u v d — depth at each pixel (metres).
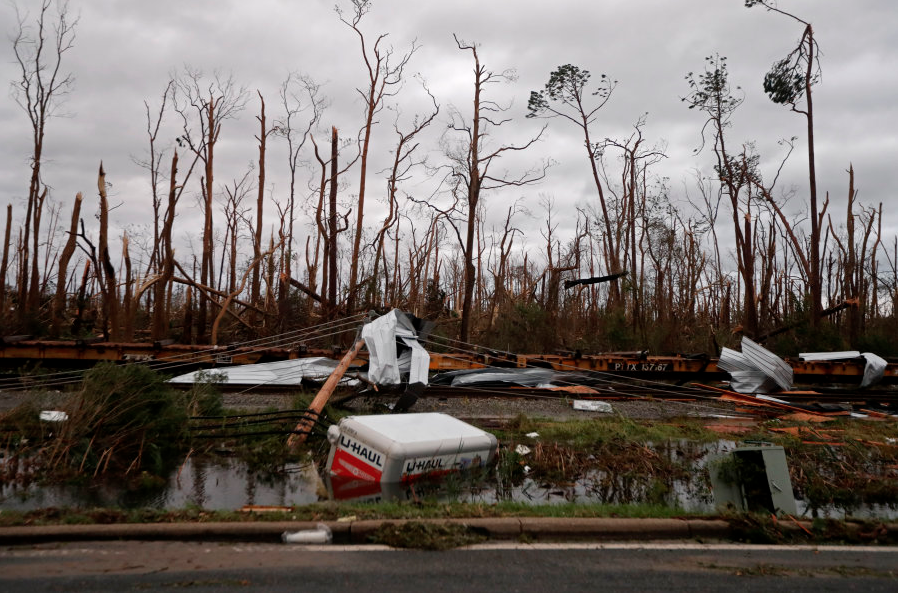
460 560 4.88
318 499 6.74
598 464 8.59
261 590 4.16
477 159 27.94
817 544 5.65
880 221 46.12
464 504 6.27
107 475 7.59
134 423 8.57
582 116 35.31
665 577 4.64
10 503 6.38
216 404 10.68
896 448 9.45
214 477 7.65
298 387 14.38
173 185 28.14
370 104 28.61
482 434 8.20
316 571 4.55
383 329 13.28
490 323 29.77
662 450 9.41
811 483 7.79
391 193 29.48
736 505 6.35
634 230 36.25
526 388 15.26
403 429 7.61
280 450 8.66
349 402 12.83
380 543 5.24
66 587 4.13
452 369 18.20
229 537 5.27
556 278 32.94
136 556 4.79
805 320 26.80
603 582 4.50
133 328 23.22
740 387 15.98
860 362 19.08
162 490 7.04
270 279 30.34
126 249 25.38
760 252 45.75
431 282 32.09
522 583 4.42
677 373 19.67
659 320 31.80
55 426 8.43
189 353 17.53
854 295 40.03
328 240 28.52
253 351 17.84
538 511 6.00
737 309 42.94
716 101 33.62
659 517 5.92
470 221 27.34
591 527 5.64
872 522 5.99
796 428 11.02
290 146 33.38
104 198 21.86
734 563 5.02
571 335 30.64
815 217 28.70
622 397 15.16
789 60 29.55
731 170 33.50
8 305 29.80
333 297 26.30
